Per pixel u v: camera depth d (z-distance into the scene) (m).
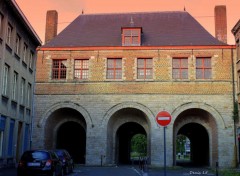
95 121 31.45
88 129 31.39
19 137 27.48
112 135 33.09
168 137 30.66
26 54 28.83
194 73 31.55
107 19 36.38
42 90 32.25
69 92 32.06
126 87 31.69
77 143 38.28
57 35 34.72
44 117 31.75
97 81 32.00
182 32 33.75
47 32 36.44
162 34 33.72
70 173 22.25
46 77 32.50
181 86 31.34
